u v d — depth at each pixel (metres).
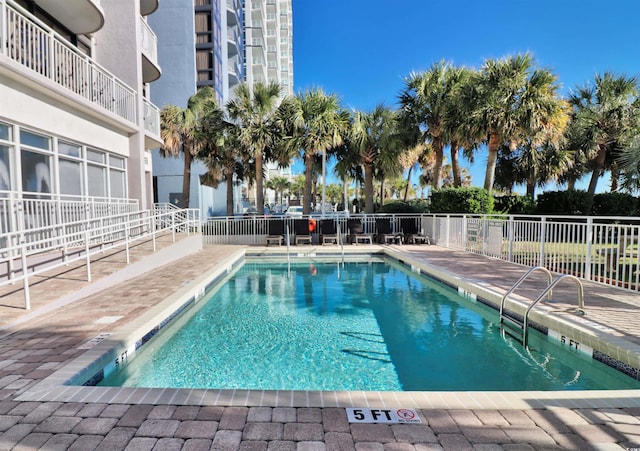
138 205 11.21
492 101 12.65
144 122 12.57
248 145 15.16
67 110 8.31
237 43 37.25
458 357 4.47
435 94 15.29
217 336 5.24
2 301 5.05
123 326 4.31
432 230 14.17
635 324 4.16
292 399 2.63
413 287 8.37
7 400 2.60
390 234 14.69
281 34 68.62
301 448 2.09
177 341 5.05
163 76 22.94
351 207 47.03
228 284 8.80
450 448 2.10
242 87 15.35
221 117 16.08
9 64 6.14
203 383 3.84
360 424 2.33
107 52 11.26
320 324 5.75
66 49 8.15
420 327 5.58
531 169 18.41
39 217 7.26
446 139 15.30
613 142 16.08
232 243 14.94
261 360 4.42
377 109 15.67
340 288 8.30
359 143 15.49
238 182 21.25
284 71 68.44
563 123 12.74
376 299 7.29
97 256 8.15
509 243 9.14
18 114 6.84
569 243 6.90
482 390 3.64
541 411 2.50
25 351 3.53
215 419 2.37
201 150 16.92
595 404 2.59
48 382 2.86
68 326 4.30
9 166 6.79
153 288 6.41
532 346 4.76
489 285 6.44
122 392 2.72
